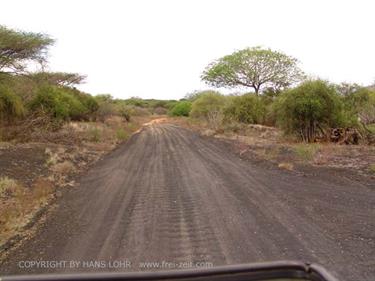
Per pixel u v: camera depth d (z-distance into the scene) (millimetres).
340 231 6594
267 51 44781
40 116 22891
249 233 6691
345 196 8867
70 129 23969
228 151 18266
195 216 7828
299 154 14719
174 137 28250
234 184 10703
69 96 33469
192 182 11258
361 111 22453
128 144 23906
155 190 10438
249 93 32969
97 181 12078
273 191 9648
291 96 20484
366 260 5352
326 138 19656
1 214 7949
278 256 5637
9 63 20984
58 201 9586
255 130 27891
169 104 108438
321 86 20281
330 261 5375
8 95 20641
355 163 12875
